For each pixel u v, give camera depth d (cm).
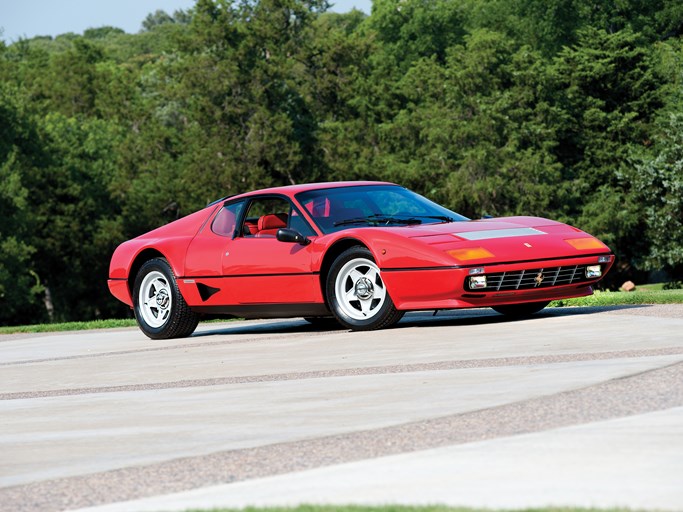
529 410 550
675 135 5356
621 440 454
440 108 6669
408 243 1011
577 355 755
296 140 6962
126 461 506
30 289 6088
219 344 1100
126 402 713
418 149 6775
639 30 7194
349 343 967
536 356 769
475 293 985
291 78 7338
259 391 713
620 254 5912
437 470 421
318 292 1091
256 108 6900
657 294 1227
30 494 447
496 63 6288
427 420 549
